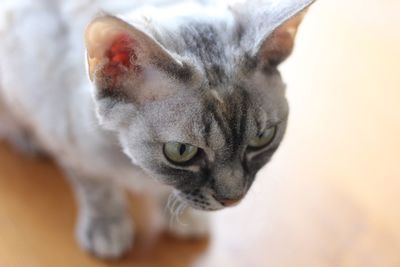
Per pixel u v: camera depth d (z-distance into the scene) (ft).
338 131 1.53
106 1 1.10
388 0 1.87
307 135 1.52
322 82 1.65
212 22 1.00
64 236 1.33
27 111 1.23
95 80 0.91
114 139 1.04
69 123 1.11
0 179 1.42
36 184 1.42
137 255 1.32
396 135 1.53
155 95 0.93
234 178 0.98
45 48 1.13
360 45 1.75
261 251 1.33
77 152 1.14
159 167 0.98
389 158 1.48
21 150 1.47
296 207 1.40
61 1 1.15
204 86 0.92
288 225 1.37
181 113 0.93
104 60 0.89
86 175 1.21
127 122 0.96
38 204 1.38
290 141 1.51
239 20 0.99
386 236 1.35
